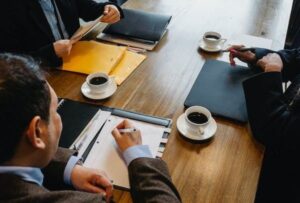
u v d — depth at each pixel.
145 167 0.82
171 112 1.09
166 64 1.33
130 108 1.10
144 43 1.46
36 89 0.59
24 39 1.39
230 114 1.06
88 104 1.12
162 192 0.76
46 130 0.63
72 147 0.94
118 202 0.80
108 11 1.54
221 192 0.83
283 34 1.55
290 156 1.08
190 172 0.89
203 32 1.56
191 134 0.98
